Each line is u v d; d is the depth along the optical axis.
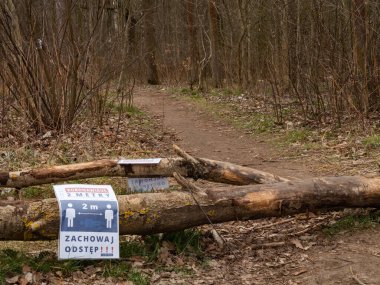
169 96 13.41
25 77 6.32
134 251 3.06
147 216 2.97
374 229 3.37
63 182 4.38
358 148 6.00
